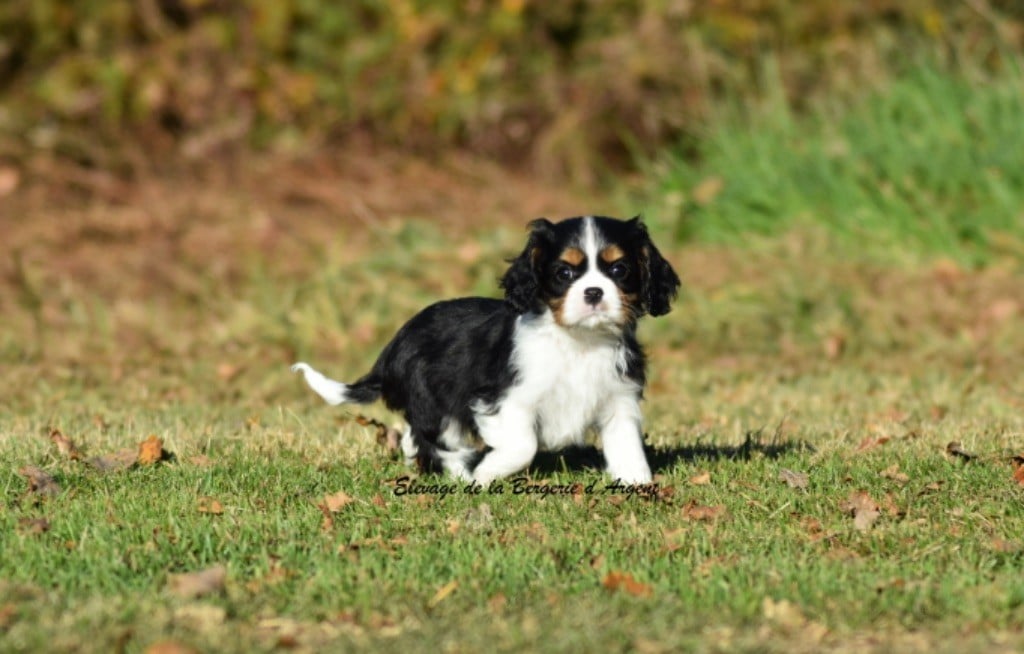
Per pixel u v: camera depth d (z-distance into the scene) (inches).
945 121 687.7
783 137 712.4
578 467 354.0
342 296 604.4
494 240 664.4
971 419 419.8
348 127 823.1
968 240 648.4
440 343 341.4
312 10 831.1
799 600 248.2
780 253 649.6
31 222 707.4
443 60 827.4
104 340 569.9
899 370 528.1
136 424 411.2
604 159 792.9
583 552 274.5
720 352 561.6
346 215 730.2
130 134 802.2
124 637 228.2
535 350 319.0
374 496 315.0
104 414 437.7
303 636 234.7
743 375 525.7
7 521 292.2
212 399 481.7
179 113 814.5
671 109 782.5
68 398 475.5
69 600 245.6
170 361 544.4
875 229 653.9
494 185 783.1
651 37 810.8
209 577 255.0
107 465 345.7
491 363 327.0
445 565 265.6
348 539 284.2
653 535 286.8
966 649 228.2
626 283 316.5
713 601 247.8
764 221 676.7
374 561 265.0
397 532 290.5
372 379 362.3
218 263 654.5
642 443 334.0
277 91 820.6
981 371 517.3
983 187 660.1
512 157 815.7
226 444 375.2
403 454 357.1
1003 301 584.4
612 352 322.3
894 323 573.6
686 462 352.8
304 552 274.8
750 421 430.3
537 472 342.0
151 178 776.9
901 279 615.8
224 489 324.2
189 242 685.3
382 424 390.0
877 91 729.0
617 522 296.8
